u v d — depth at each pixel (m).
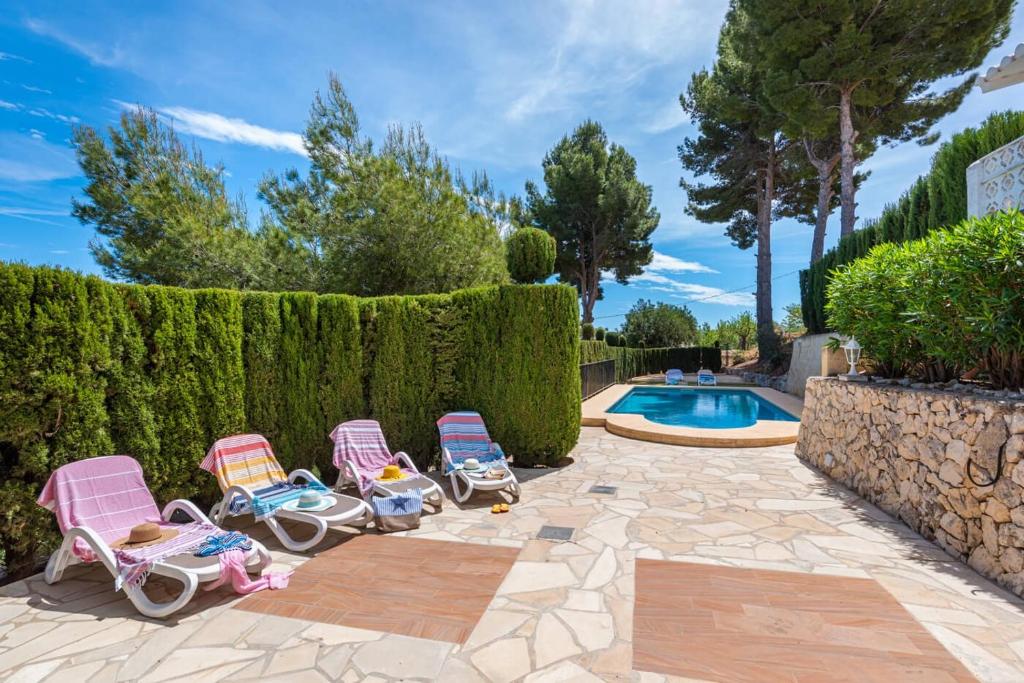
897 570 3.82
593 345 18.75
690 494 5.90
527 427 7.14
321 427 6.48
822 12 15.16
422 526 4.89
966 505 3.97
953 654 2.73
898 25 14.71
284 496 4.68
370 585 3.64
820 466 7.07
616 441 9.48
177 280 12.70
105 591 3.60
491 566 3.95
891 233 12.66
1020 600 3.32
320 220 12.35
